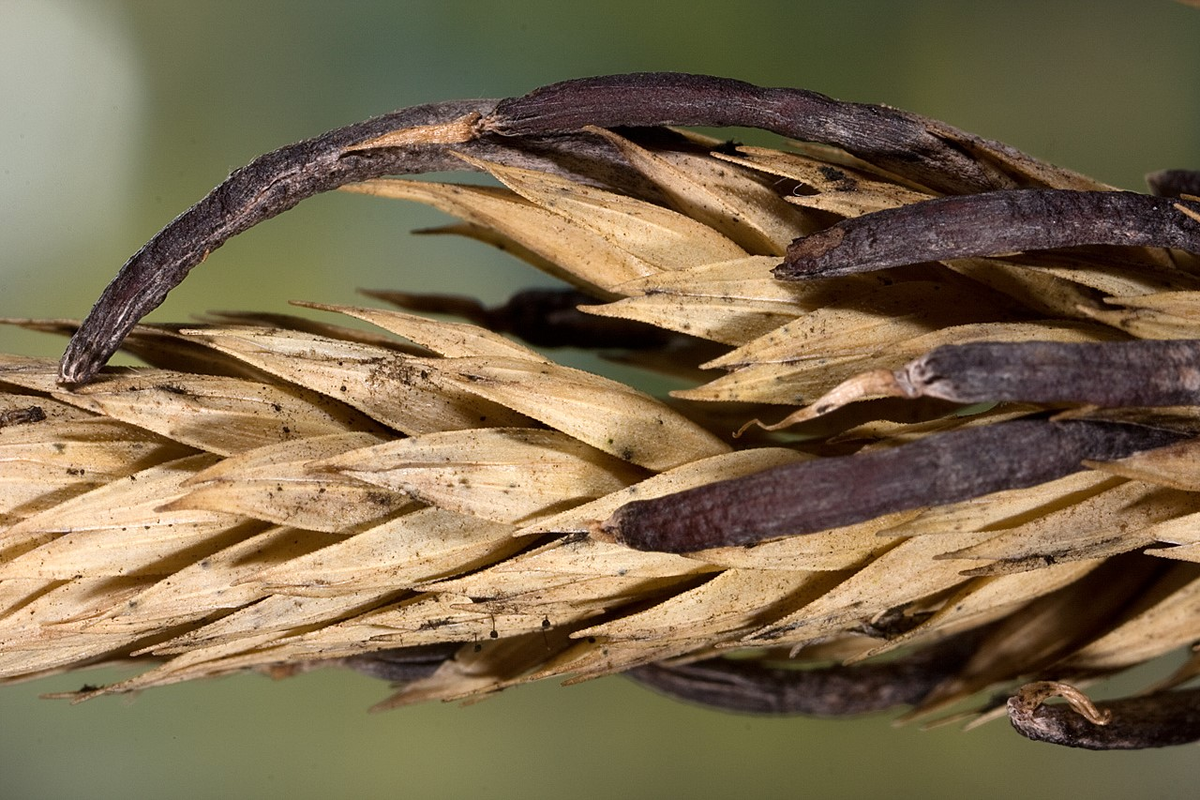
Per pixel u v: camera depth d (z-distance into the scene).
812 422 0.12
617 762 0.17
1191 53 0.15
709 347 0.13
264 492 0.11
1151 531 0.11
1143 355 0.11
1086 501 0.11
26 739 0.17
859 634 0.12
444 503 0.11
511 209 0.12
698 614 0.11
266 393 0.11
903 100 0.16
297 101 0.16
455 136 0.11
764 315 0.11
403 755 0.17
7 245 0.16
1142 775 0.16
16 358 0.12
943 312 0.11
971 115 0.16
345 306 0.11
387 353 0.11
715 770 0.17
